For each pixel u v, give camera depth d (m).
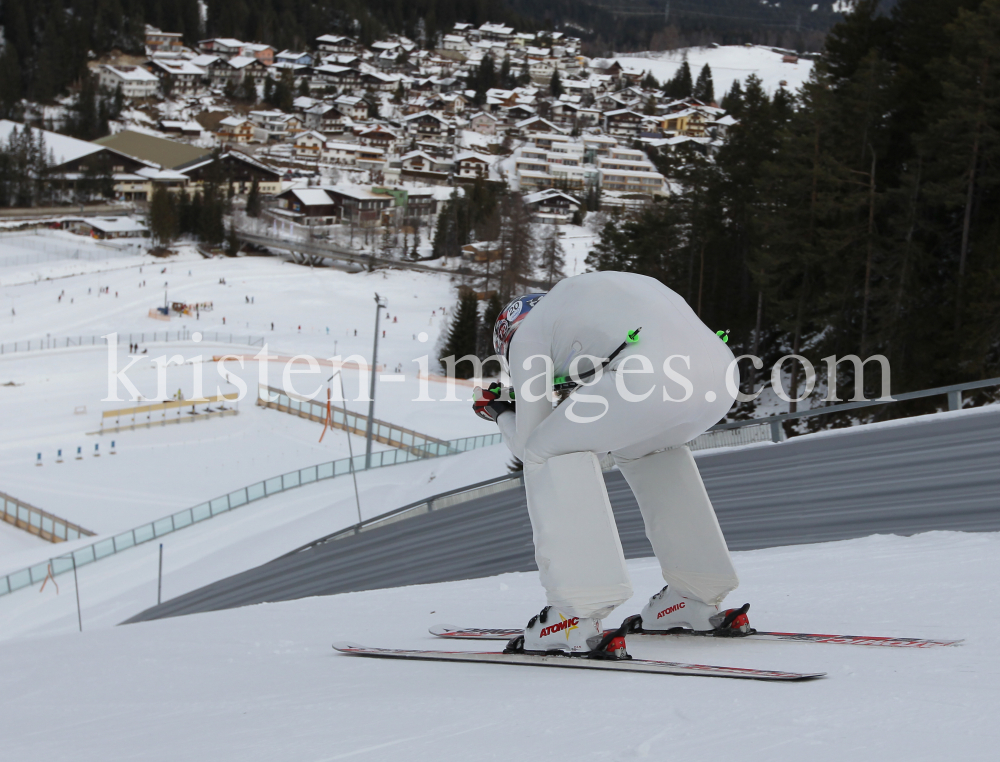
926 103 24.80
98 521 28.56
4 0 154.12
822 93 25.39
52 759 2.51
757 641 3.36
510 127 163.88
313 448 36.19
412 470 28.00
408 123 151.25
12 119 130.12
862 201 24.00
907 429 13.32
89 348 54.16
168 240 88.12
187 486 31.97
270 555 21.64
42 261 81.44
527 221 67.50
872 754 1.49
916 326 22.89
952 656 2.58
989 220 24.62
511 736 2.00
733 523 9.95
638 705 2.18
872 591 4.28
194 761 2.15
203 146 139.00
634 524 11.85
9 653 6.98
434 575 12.98
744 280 33.66
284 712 2.85
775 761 1.52
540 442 3.31
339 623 6.33
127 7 185.88
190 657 5.27
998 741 1.50
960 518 7.93
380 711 2.60
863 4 28.80
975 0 25.39
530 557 12.27
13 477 32.72
